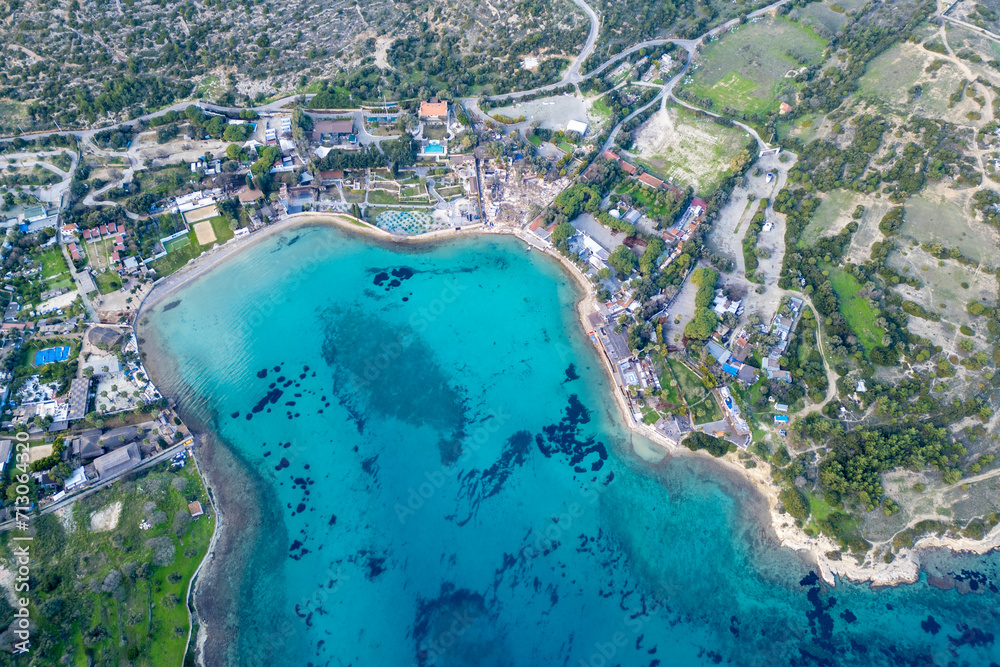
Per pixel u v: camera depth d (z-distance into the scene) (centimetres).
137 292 13312
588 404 12331
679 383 12275
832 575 10619
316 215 14762
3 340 12275
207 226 14325
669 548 10969
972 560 10575
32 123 15088
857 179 13825
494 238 14450
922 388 11356
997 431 11088
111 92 15425
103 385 12106
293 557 10750
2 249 13325
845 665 10012
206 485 11294
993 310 11812
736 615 10425
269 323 13275
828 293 12594
